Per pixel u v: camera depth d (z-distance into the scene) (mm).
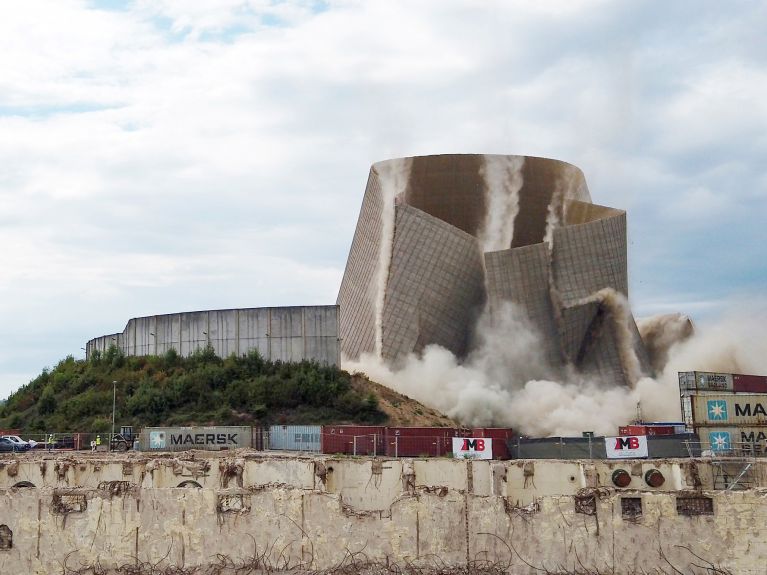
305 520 36500
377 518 36125
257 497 37062
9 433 113562
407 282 144125
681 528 34312
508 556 35188
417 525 35875
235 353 131875
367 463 49844
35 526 38281
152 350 142125
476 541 35469
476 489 49156
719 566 33812
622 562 34469
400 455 88562
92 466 51125
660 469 47812
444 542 35625
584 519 35000
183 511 37344
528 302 141250
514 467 48906
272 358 134375
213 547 36875
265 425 113938
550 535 35094
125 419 117688
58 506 38312
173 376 126562
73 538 37969
